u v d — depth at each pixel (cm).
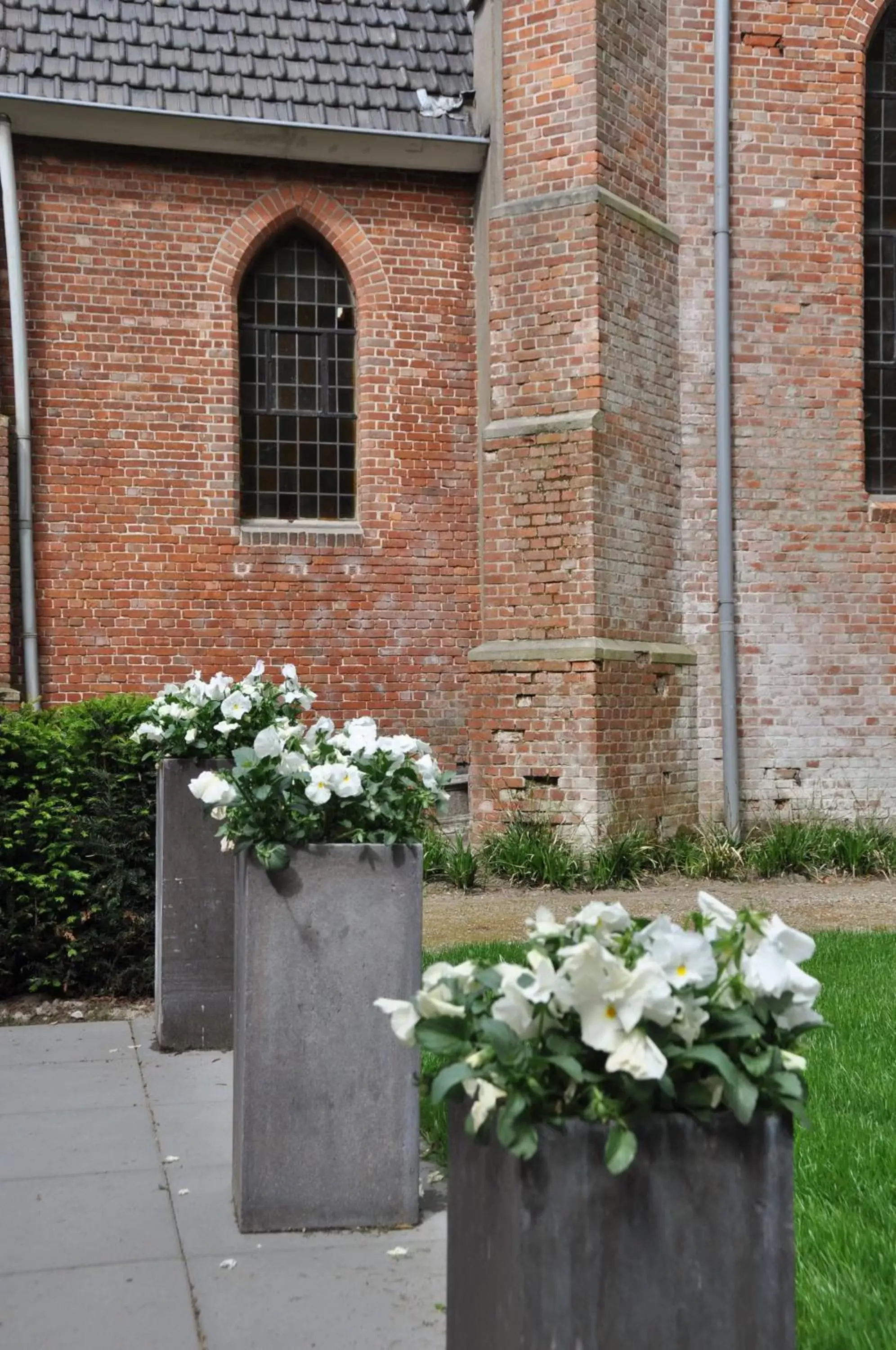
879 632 1394
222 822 621
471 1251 278
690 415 1347
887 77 1419
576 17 1251
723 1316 258
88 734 777
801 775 1371
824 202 1383
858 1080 589
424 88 1369
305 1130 449
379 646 1368
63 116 1259
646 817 1269
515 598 1261
